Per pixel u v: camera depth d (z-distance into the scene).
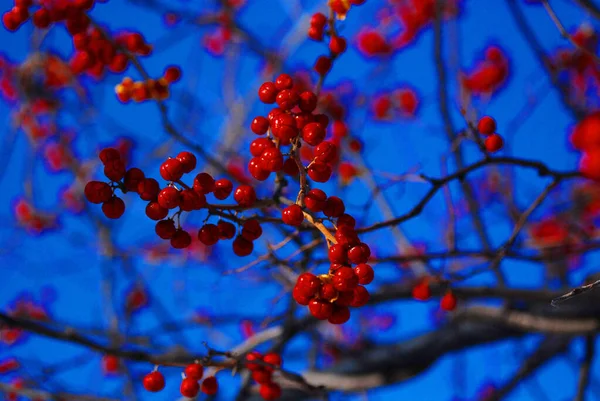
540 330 5.71
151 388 3.40
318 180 2.75
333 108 5.95
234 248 2.93
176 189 2.63
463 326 6.18
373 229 3.64
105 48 4.00
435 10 4.90
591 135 2.38
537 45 5.35
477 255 4.29
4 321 3.70
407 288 5.18
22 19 3.80
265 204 3.00
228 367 3.52
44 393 4.94
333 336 7.02
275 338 5.40
